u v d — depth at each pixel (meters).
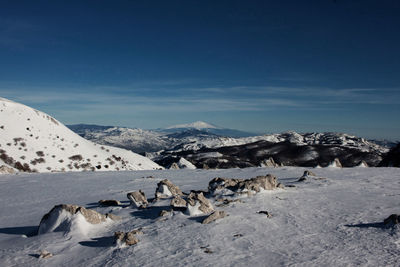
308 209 15.05
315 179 23.98
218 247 10.46
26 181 31.14
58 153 71.06
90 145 83.62
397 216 11.82
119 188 25.39
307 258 9.32
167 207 15.66
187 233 11.94
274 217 13.72
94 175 36.34
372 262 8.88
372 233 11.27
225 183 18.41
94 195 22.42
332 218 13.45
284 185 21.73
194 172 37.22
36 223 15.33
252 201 16.38
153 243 11.12
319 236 11.27
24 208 18.92
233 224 12.79
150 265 9.31
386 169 32.72
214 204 15.84
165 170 42.56
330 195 18.41
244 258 9.52
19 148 65.56
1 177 34.91
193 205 14.41
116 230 12.96
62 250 11.16
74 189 25.53
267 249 10.16
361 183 22.89
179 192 18.84
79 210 13.43
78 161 72.00
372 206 15.43
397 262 8.83
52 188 26.34
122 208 16.62
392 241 10.38
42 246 11.56
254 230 12.07
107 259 10.05
